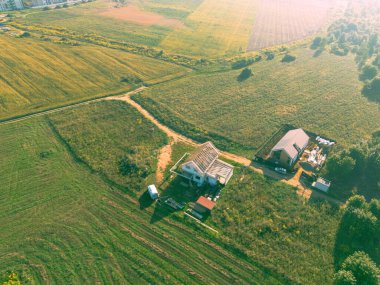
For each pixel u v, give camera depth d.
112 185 55.59
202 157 56.53
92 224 48.50
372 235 46.81
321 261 44.28
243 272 42.81
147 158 61.56
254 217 50.41
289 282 41.72
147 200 52.94
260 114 78.81
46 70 95.00
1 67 95.19
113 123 72.69
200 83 92.94
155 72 98.44
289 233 48.06
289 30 151.38
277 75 100.56
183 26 144.00
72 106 78.56
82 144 65.12
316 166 61.06
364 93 90.19
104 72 96.12
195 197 53.72
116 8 164.38
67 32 127.06
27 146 64.38
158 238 46.81
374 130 73.44
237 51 120.06
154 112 77.56
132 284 41.03
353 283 38.75
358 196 50.44
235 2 193.88
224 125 73.81
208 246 45.94
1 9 152.38
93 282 41.12
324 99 86.75
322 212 51.59
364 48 119.06
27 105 78.12
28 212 50.06
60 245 45.38
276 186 56.50
